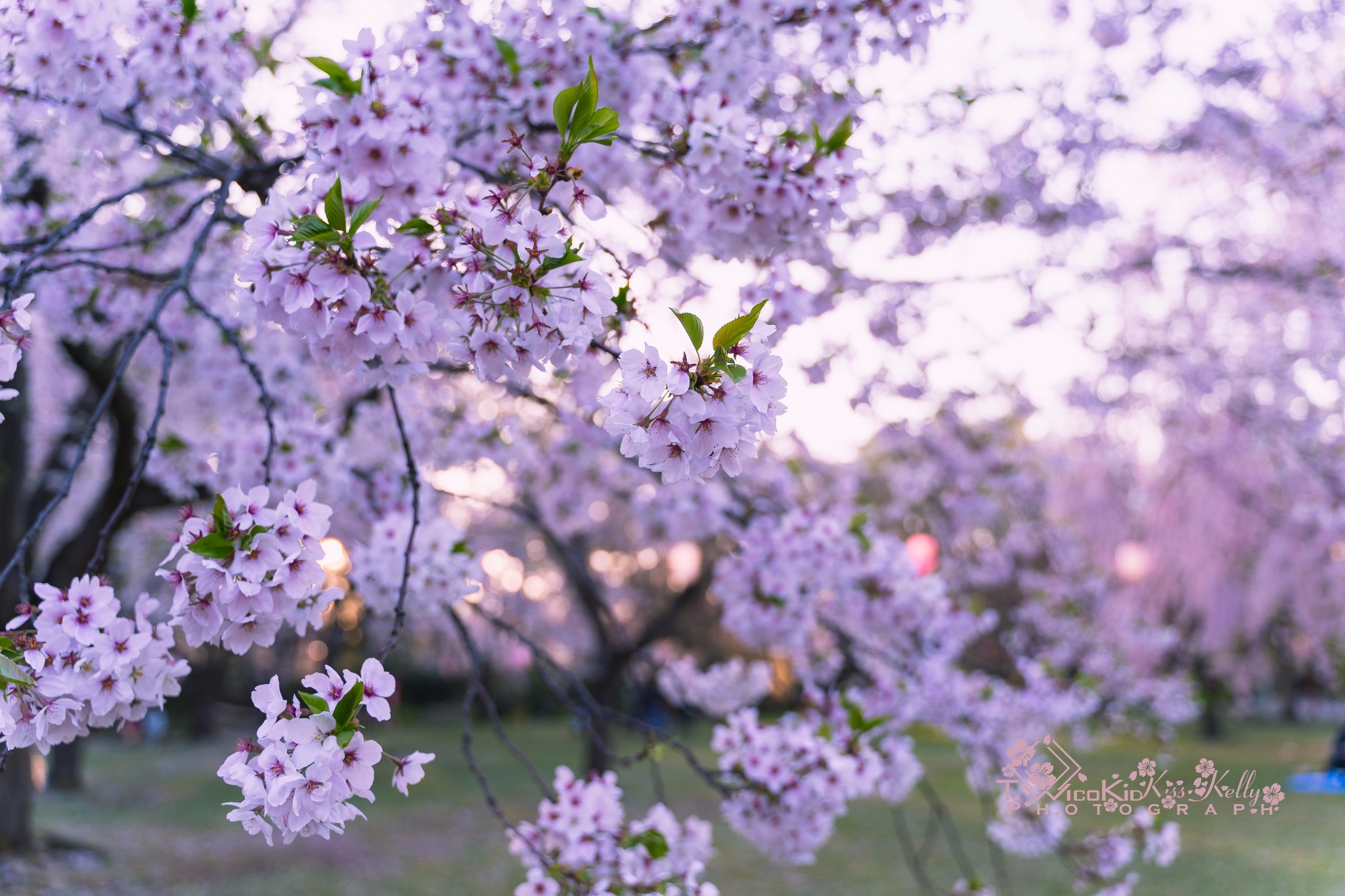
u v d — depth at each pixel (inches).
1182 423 370.3
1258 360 317.1
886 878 301.0
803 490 223.6
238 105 111.6
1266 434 333.7
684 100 94.9
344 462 139.7
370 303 62.3
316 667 942.4
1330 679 695.7
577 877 93.8
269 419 78.5
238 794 444.8
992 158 222.2
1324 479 335.9
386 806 427.2
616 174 115.3
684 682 182.7
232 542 61.7
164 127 109.7
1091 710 215.8
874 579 154.2
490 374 65.4
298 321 62.4
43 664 63.9
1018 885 288.0
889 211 210.1
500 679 1023.6
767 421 54.2
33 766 306.7
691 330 53.3
